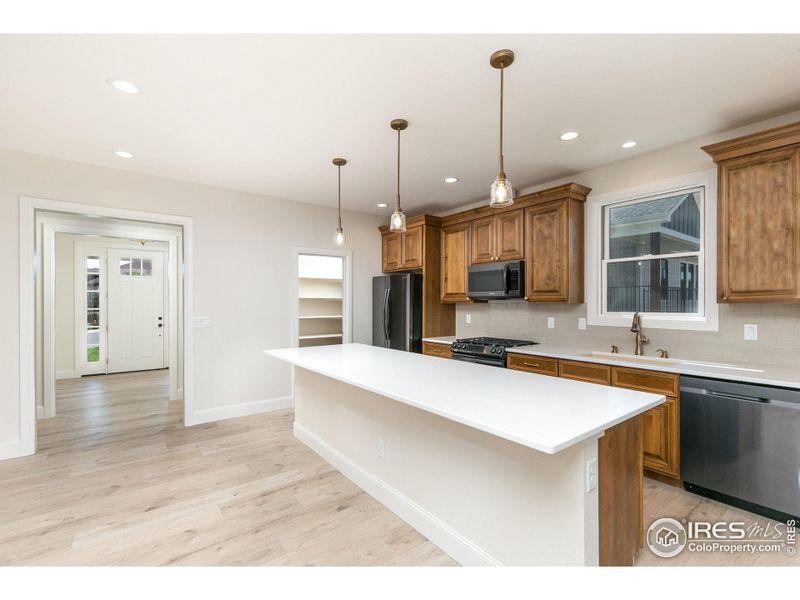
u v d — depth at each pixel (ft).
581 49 6.08
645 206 10.83
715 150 8.30
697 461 7.95
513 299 13.53
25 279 10.40
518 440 4.08
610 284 11.54
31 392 10.53
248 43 5.94
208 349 13.34
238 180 12.79
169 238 15.67
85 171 11.19
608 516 5.14
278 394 14.87
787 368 8.14
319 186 13.46
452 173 12.12
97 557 6.30
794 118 8.20
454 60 6.37
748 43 5.91
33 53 6.14
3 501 8.09
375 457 8.27
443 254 15.78
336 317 17.61
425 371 7.63
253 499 8.20
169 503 8.02
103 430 12.49
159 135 9.31
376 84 7.11
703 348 9.48
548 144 9.87
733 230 8.16
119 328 21.74
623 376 9.16
